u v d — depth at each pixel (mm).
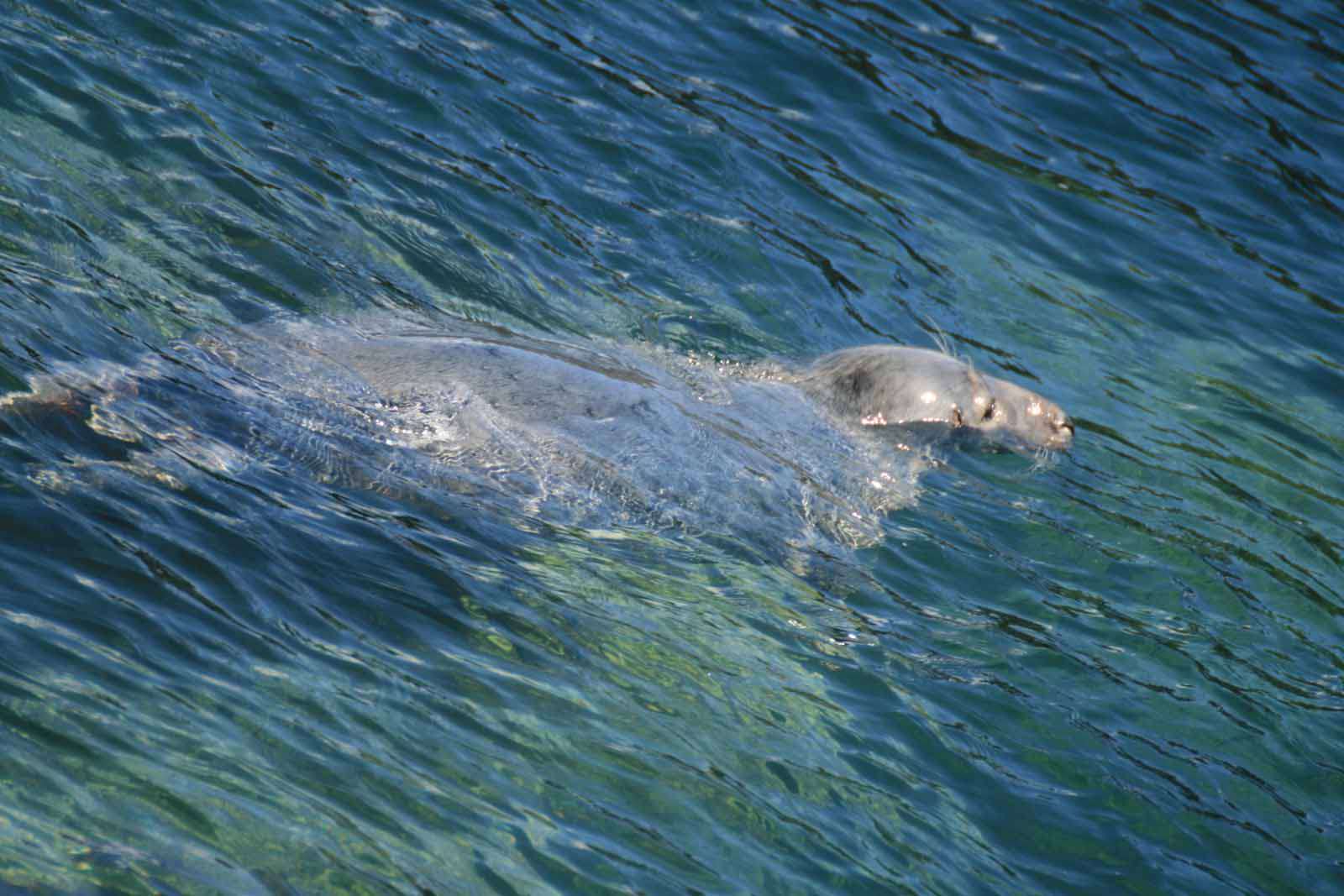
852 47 50031
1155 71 52219
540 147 40625
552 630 23516
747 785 21172
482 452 26719
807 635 25281
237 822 17391
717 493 27844
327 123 38250
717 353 34500
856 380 32438
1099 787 23109
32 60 35562
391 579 23531
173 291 29672
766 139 44188
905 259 40656
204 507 23438
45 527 21609
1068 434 33438
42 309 26969
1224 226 45188
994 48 52031
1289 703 26281
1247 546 31469
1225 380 38781
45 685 18484
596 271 36531
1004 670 25484
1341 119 51188
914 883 20188
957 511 30203
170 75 37500
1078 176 46188
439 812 18750
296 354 28062
